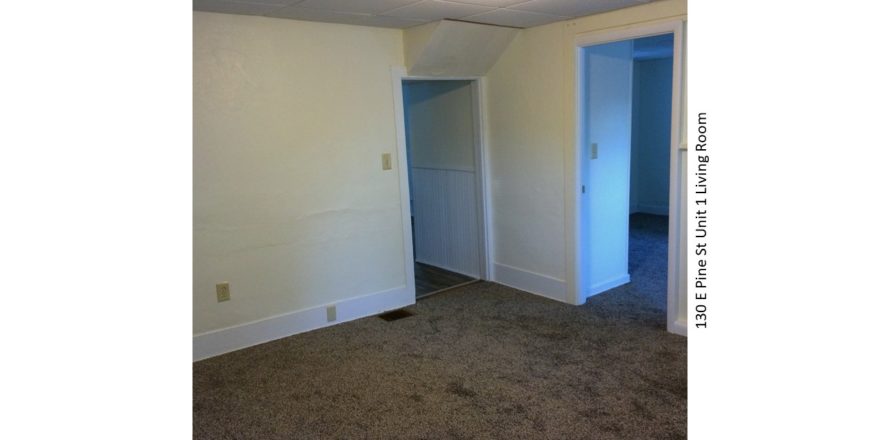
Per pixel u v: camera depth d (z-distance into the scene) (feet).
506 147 14.73
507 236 15.24
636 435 7.97
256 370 10.65
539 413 8.68
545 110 13.46
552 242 13.94
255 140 11.41
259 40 11.22
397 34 13.10
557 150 13.34
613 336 11.60
